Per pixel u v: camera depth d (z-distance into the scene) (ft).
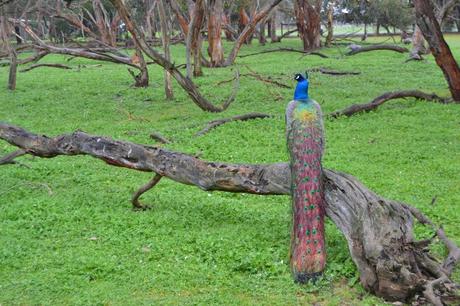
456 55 94.22
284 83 67.15
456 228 24.25
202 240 22.93
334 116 47.09
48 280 20.15
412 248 19.35
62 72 88.99
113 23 126.62
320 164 20.13
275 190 23.32
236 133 42.86
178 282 19.92
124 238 23.71
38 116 52.85
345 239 22.13
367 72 75.72
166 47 59.41
